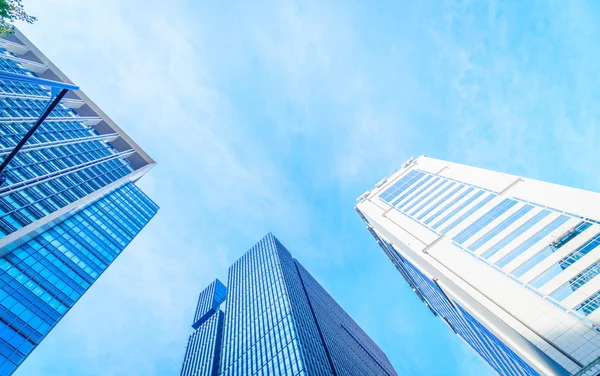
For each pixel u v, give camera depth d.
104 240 78.75
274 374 74.44
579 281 27.55
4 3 21.22
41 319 50.72
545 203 36.94
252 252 174.50
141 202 110.25
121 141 119.62
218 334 135.38
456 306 46.53
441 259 40.38
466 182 51.91
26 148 67.50
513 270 32.69
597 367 21.86
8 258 51.91
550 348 25.03
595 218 30.91
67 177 75.44
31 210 58.22
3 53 89.56
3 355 42.47
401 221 54.31
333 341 114.12
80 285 62.81
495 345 43.09
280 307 101.94
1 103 69.69
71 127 95.69
